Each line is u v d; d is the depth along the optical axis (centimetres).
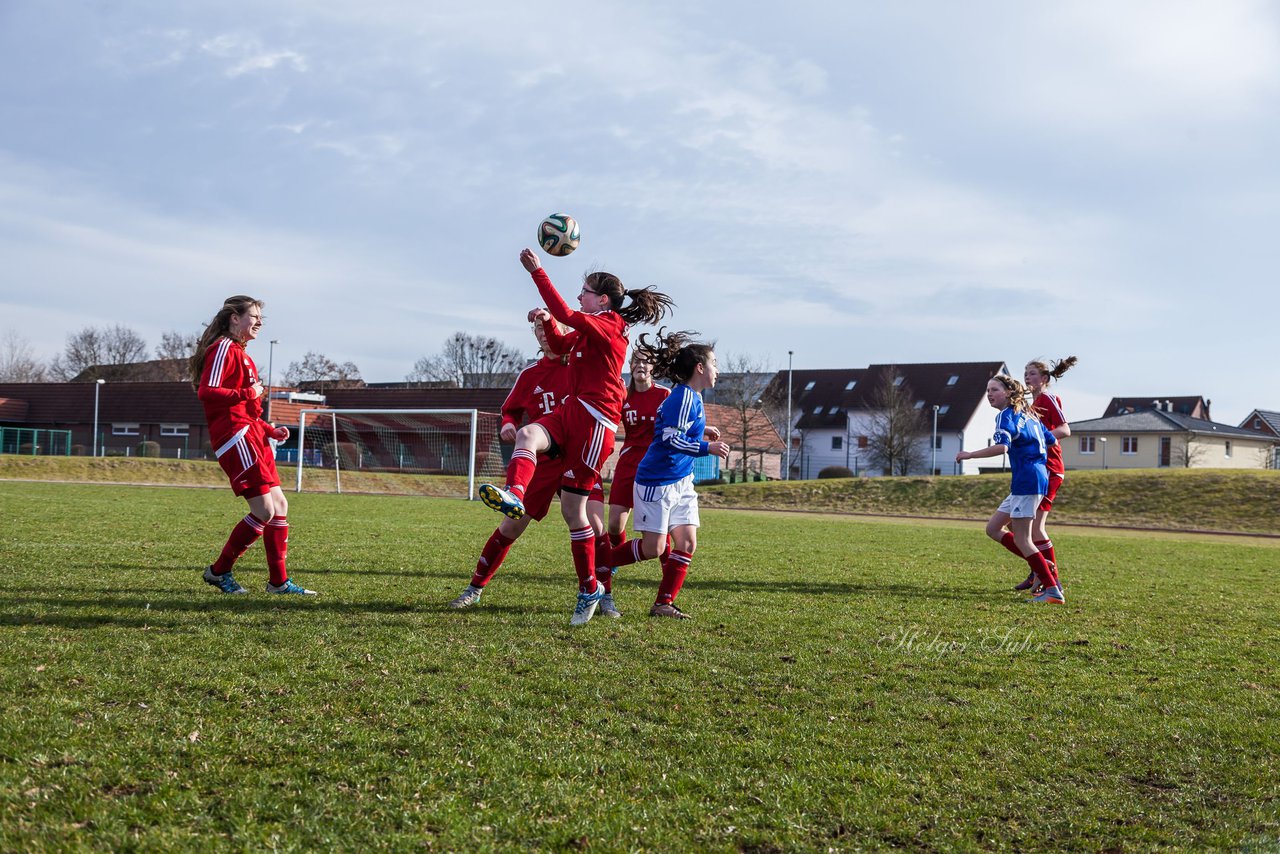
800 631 626
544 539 1277
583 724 400
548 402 719
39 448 5072
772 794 331
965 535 1673
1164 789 351
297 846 274
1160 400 8638
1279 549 1558
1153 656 577
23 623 551
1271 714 447
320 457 4453
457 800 313
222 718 384
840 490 3247
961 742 395
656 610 678
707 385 685
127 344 8675
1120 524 2497
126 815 288
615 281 650
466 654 518
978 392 6819
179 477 3666
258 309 710
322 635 553
